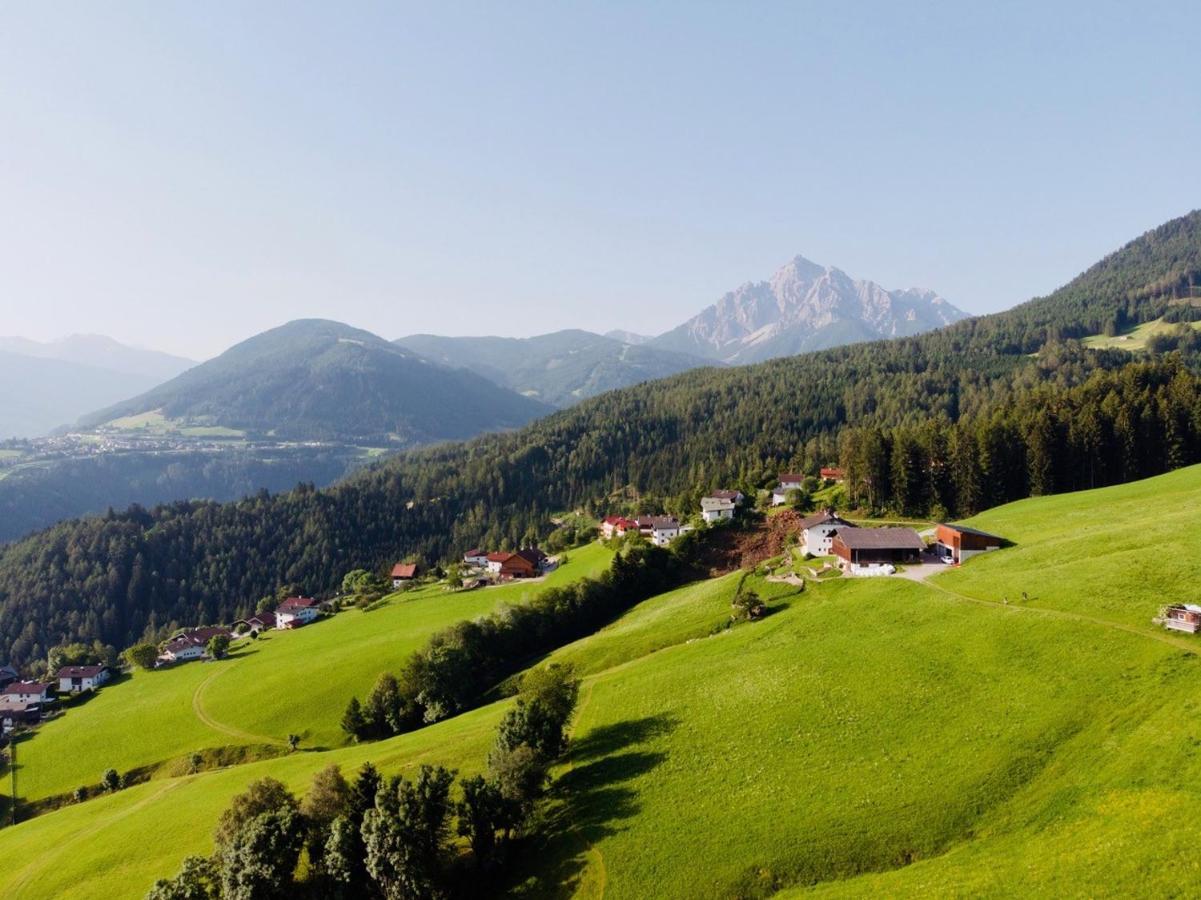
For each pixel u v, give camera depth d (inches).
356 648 5531.5
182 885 2148.1
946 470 5787.4
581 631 5403.5
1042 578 3245.6
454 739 3287.4
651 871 2039.9
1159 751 1914.4
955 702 2460.6
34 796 4084.6
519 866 2263.8
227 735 4394.7
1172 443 5674.2
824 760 2340.1
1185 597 2667.3
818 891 1835.6
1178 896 1472.7
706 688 3117.6
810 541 5009.8
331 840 2165.4
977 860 1772.9
